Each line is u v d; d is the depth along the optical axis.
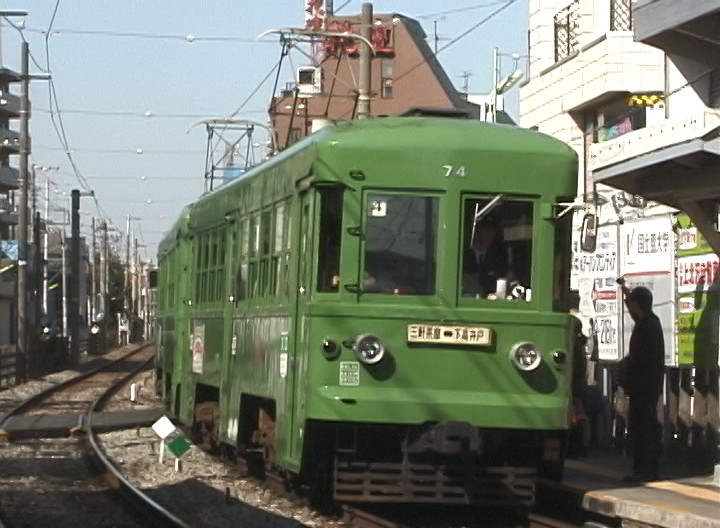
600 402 19.17
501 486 14.02
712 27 16.69
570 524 13.42
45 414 32.53
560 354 13.75
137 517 15.64
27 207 49.44
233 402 17.84
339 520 14.68
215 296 20.14
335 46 30.59
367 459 14.07
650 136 18.23
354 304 13.52
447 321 13.56
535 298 13.78
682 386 17.44
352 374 13.48
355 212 13.62
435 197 13.72
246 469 19.28
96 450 22.45
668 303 18.27
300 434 13.80
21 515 15.72
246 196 17.84
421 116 15.23
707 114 16.86
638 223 19.25
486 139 13.84
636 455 15.45
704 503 13.40
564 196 13.88
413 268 13.66
